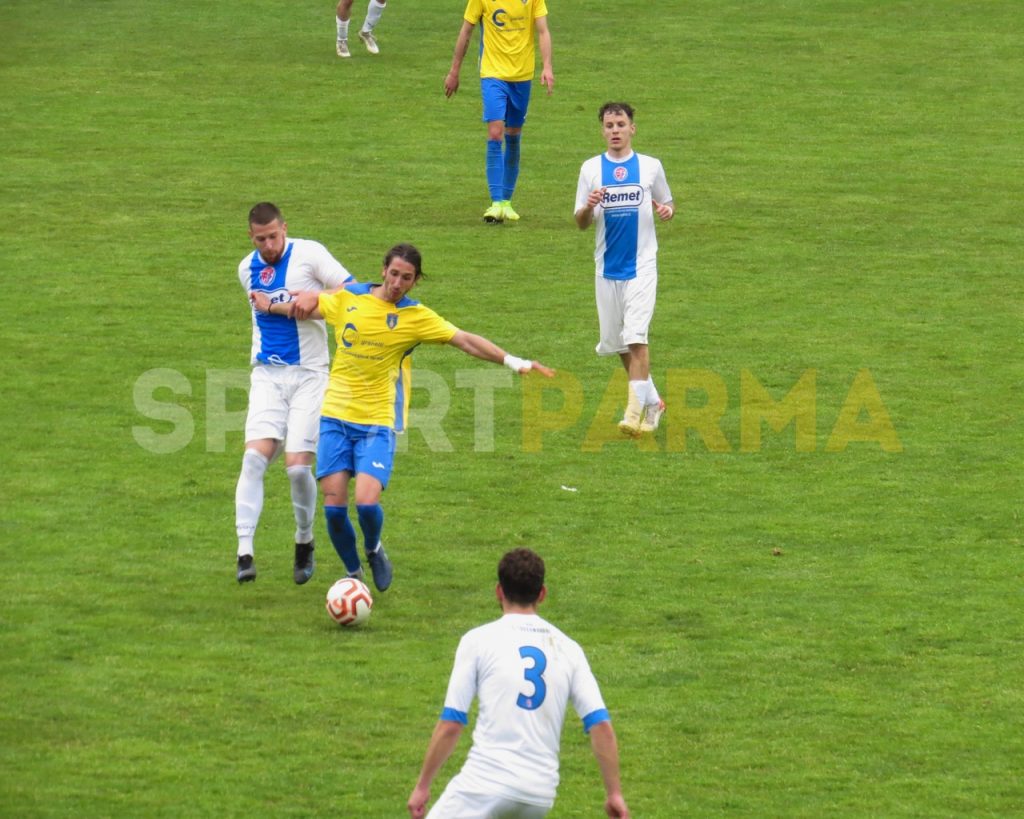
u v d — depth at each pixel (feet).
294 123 274.77
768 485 153.99
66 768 100.78
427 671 116.16
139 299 196.44
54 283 200.34
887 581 133.28
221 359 179.32
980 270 214.90
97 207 229.86
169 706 109.60
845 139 273.95
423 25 343.26
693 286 207.51
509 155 229.66
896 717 111.14
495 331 189.16
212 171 248.11
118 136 264.11
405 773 102.32
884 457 160.45
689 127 277.85
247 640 120.37
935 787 102.01
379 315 121.29
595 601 128.57
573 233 226.58
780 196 244.83
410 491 151.12
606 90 297.53
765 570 135.23
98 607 124.88
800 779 102.89
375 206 234.38
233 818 95.61
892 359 184.65
